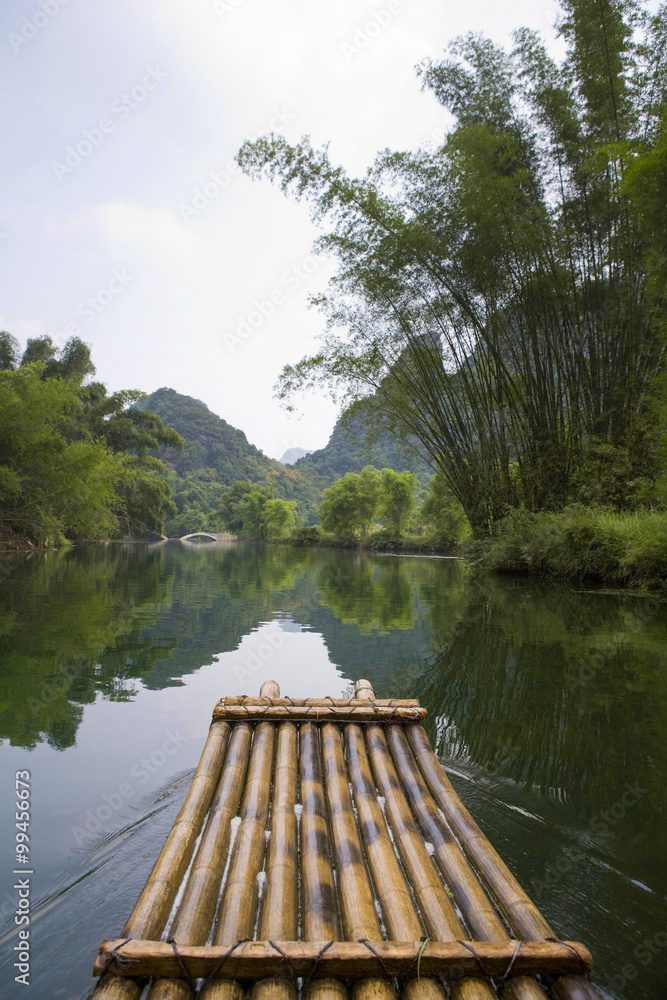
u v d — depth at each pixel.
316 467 136.88
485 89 13.02
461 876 1.96
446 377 15.38
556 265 12.85
